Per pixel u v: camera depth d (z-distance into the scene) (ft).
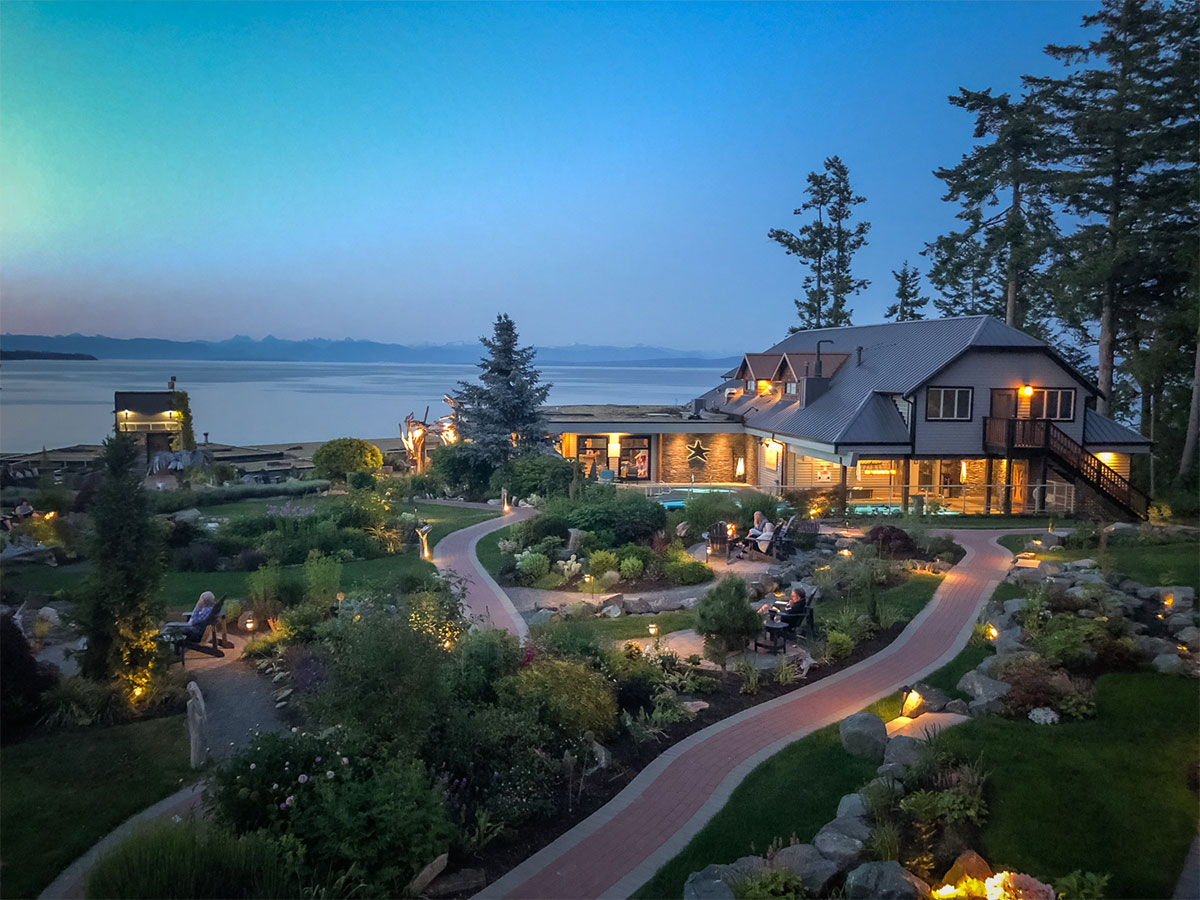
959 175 149.28
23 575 69.05
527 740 34.76
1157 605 54.65
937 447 105.29
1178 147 121.29
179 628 50.67
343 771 28.76
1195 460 118.52
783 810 31.99
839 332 146.72
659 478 138.00
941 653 49.80
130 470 42.34
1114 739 35.37
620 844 30.04
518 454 130.21
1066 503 105.19
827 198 196.34
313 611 53.72
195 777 34.78
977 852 28.32
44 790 33.24
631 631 56.75
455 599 53.31
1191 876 26.99
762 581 65.51
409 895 26.25
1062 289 140.77
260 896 23.75
